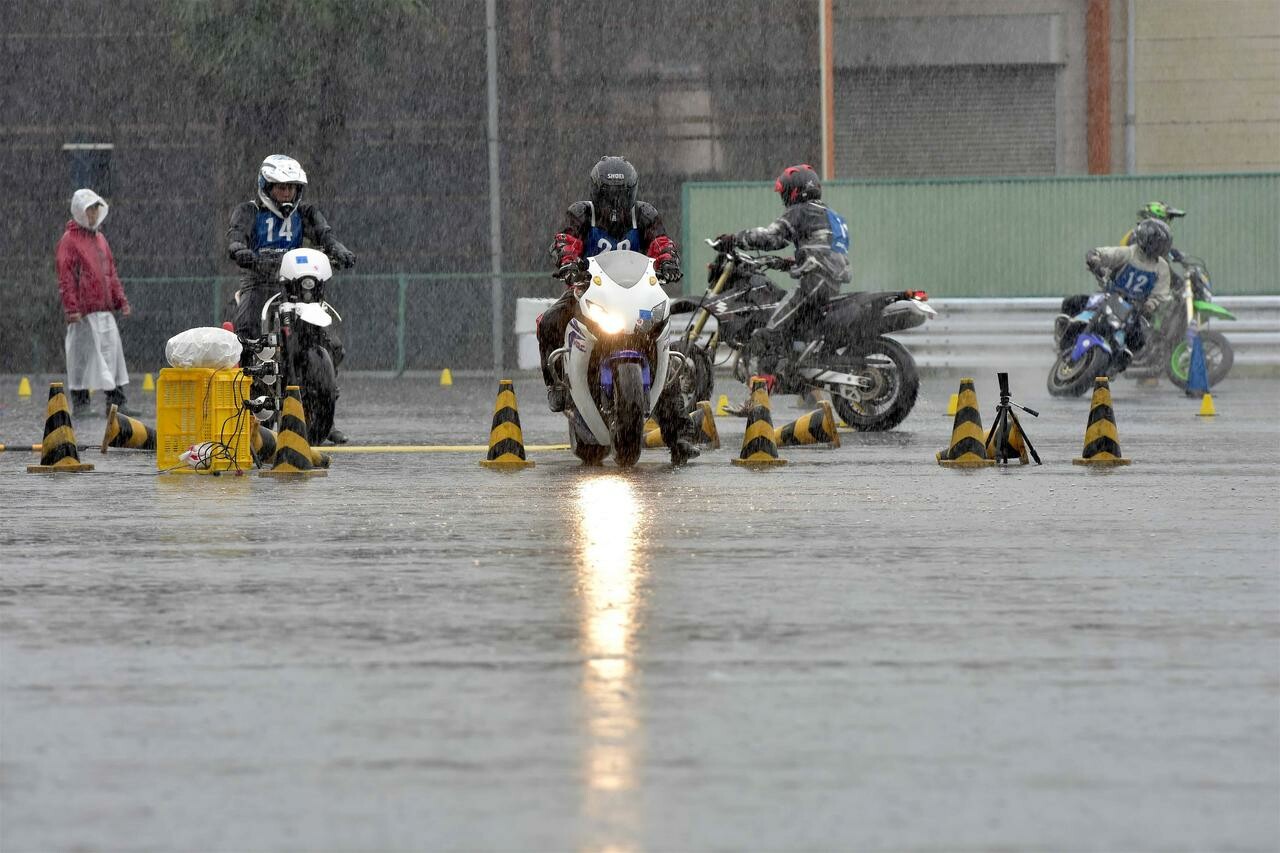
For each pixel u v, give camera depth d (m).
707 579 24.25
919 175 123.94
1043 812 13.62
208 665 18.89
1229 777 14.56
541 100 102.94
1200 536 28.42
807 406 58.81
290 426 38.78
